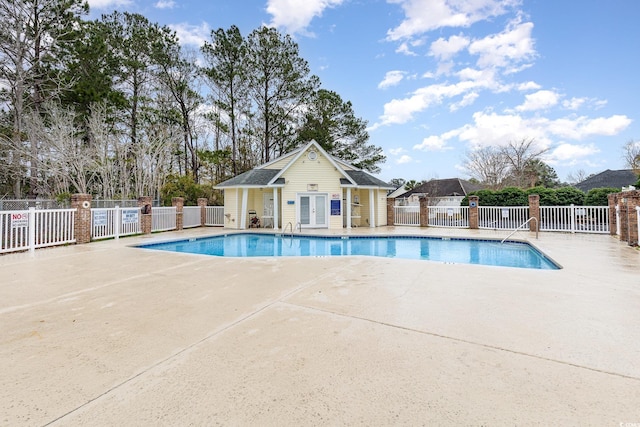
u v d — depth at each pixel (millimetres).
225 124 27859
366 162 29047
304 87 26969
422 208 19344
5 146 18016
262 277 6105
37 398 2258
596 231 14352
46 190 19312
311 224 18531
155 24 23703
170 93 25688
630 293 4859
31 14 18391
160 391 2340
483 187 38562
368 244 13852
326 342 3176
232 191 19359
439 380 2475
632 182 29094
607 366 2684
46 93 19516
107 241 12438
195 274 6410
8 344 3162
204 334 3396
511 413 2074
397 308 4215
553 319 3775
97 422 1998
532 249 11242
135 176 22062
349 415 2062
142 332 3457
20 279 6039
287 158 21391
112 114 21328
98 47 19703
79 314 4051
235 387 2387
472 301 4496
